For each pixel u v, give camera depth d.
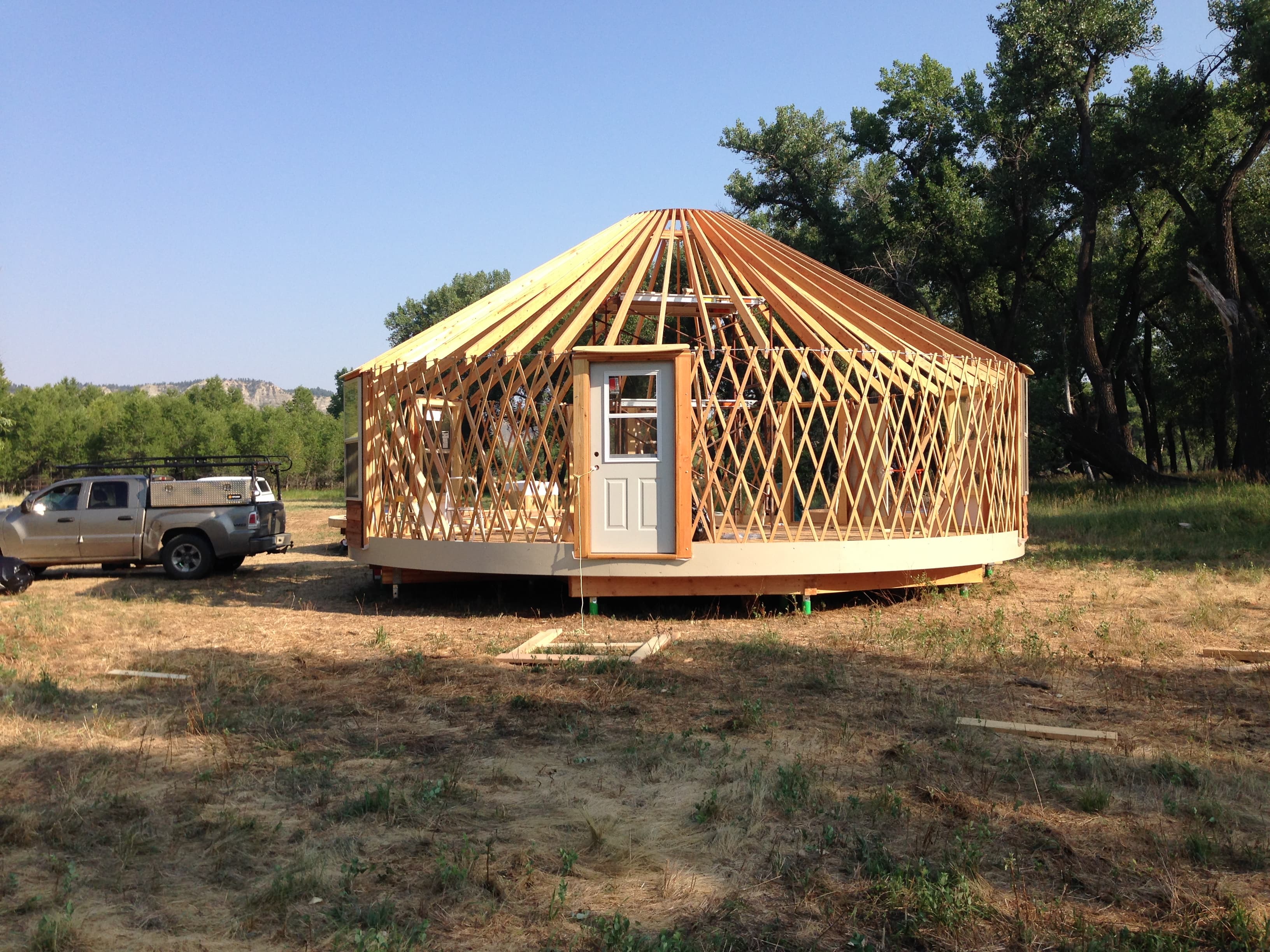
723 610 9.57
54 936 2.91
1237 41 20.56
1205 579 10.81
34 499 12.57
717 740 5.07
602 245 12.19
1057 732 5.07
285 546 13.80
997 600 10.03
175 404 47.31
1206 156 21.61
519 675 6.62
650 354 8.83
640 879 3.42
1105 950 2.85
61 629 8.47
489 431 9.57
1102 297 29.23
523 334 9.84
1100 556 13.10
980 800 4.13
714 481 9.33
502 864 3.52
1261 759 4.69
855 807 4.01
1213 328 28.02
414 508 10.09
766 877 3.42
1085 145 23.25
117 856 3.59
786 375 9.42
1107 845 3.68
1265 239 24.34
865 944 2.92
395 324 53.69
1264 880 3.35
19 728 5.27
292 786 4.34
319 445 47.78
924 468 9.80
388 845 3.70
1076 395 30.97
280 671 6.80
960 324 31.98
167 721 5.43
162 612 9.60
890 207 24.61
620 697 5.99
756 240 12.32
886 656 7.20
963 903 3.09
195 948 2.94
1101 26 22.08
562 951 2.90
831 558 9.06
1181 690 6.11
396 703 5.88
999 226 25.23
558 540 9.35
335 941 2.94
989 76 24.64
